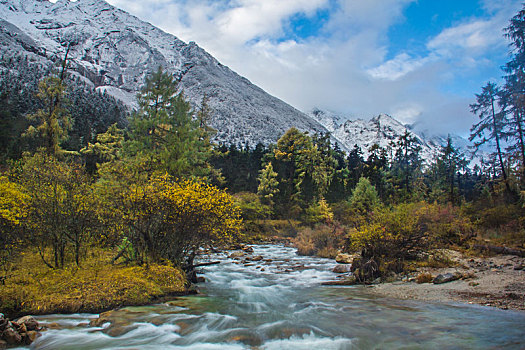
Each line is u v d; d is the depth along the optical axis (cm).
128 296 661
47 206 738
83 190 797
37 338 478
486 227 2039
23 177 778
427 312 614
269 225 3338
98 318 564
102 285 672
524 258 1203
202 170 1900
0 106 4856
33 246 800
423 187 4925
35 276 693
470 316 576
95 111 9894
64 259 844
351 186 5328
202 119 3158
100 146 2962
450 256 1262
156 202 829
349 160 8750
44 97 1903
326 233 1983
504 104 2212
